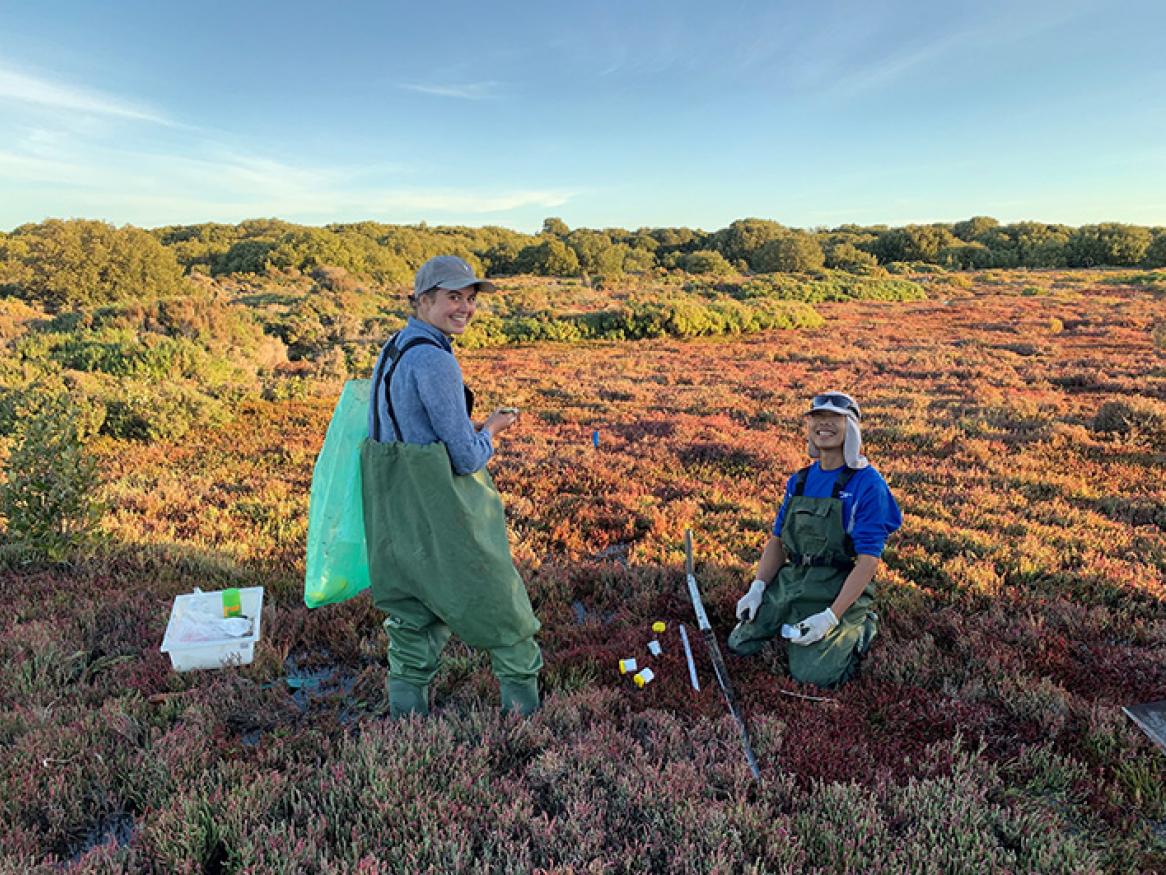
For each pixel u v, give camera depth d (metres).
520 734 3.13
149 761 2.93
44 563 5.21
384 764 2.87
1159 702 3.28
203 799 2.62
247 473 8.40
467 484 2.98
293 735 3.29
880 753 3.14
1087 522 6.27
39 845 2.61
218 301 21.44
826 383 14.62
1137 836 2.64
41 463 5.33
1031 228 84.25
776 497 7.25
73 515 5.29
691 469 8.48
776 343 22.36
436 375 2.77
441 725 3.12
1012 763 3.04
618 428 10.83
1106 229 68.38
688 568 4.48
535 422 11.34
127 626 4.32
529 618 3.22
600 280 52.75
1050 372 14.79
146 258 35.56
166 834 2.47
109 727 3.22
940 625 4.28
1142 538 5.82
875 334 23.97
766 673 3.84
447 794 2.70
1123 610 4.47
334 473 3.15
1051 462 8.39
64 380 12.01
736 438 9.84
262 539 5.96
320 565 3.22
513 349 22.09
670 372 16.58
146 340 14.29
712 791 2.79
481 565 2.97
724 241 91.75
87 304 33.53
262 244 62.94
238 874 2.30
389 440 2.92
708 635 3.92
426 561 2.95
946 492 7.21
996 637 4.09
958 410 11.59
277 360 18.05
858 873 2.41
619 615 4.60
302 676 3.96
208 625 3.96
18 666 3.70
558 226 122.12
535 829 2.55
